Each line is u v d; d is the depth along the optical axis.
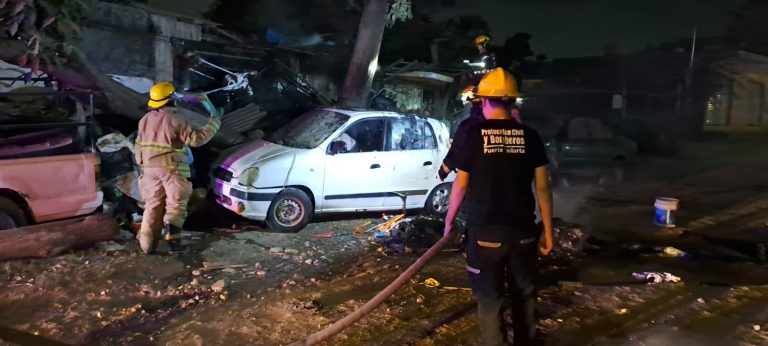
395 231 7.29
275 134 8.82
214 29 13.77
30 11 7.98
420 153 8.59
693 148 21.12
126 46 11.70
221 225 8.18
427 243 7.04
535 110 20.06
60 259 6.01
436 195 8.85
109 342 4.25
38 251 6.02
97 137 8.23
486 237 3.53
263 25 18.97
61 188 6.49
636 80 26.30
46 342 4.22
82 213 6.73
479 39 7.96
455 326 4.55
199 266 6.07
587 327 4.56
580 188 12.30
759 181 13.33
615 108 22.19
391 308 4.90
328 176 7.92
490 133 3.59
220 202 7.84
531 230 3.58
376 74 16.45
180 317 4.74
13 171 6.09
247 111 12.82
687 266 6.58
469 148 3.60
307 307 4.88
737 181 13.34
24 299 5.00
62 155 6.53
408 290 5.37
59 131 7.01
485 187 3.56
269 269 6.11
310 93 15.02
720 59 27.53
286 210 7.75
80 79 8.82
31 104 7.59
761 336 4.41
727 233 8.45
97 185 6.84
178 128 6.25
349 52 17.42
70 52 8.70
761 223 9.04
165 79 12.43
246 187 7.48
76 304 4.95
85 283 5.42
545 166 3.64
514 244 3.54
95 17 11.18
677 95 25.05
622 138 13.17
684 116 24.05
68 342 4.24
